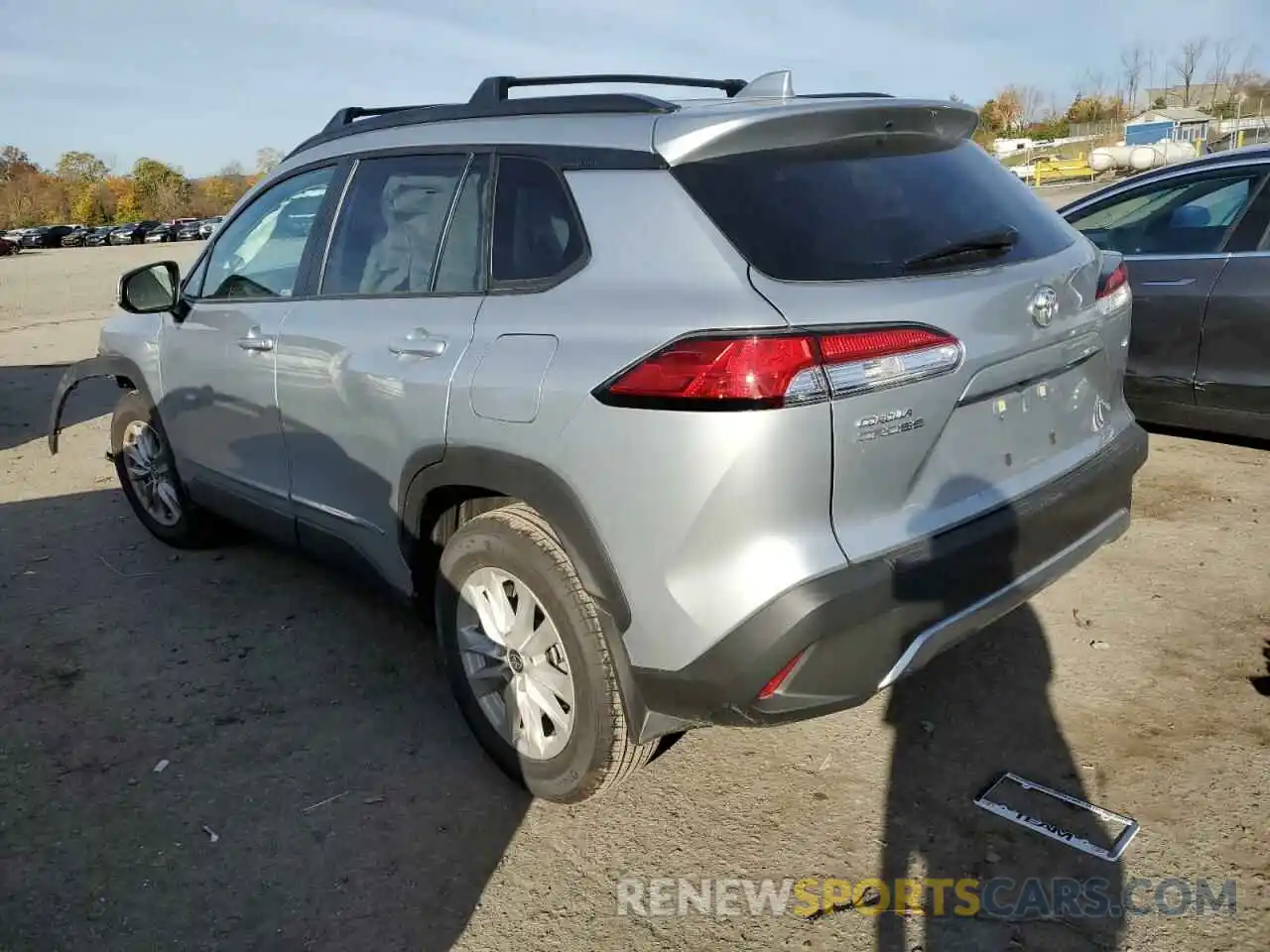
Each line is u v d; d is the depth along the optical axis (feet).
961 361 7.99
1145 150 112.06
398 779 10.13
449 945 7.98
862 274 7.84
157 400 14.74
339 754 10.61
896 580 7.65
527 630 9.30
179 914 8.41
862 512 7.73
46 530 17.94
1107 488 9.74
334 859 9.02
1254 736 9.91
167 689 12.07
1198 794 9.12
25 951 8.04
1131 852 8.50
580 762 8.91
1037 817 8.98
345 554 11.58
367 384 10.23
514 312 8.97
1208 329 16.98
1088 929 7.76
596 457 7.95
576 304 8.46
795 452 7.30
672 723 8.49
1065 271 9.20
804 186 8.23
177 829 9.50
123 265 105.50
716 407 7.32
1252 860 8.32
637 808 9.48
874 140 8.94
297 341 11.43
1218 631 11.95
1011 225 9.19
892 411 7.64
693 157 8.27
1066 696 10.79
